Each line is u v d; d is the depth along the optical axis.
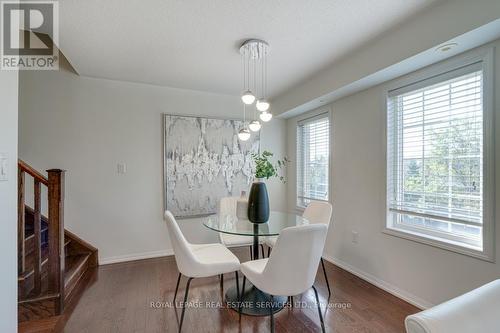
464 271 1.86
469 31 1.60
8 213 1.21
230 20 1.92
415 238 2.19
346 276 2.79
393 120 2.49
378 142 2.59
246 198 2.63
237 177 3.86
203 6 1.75
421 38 1.88
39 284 2.01
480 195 1.81
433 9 1.80
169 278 2.73
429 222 2.19
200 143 3.64
